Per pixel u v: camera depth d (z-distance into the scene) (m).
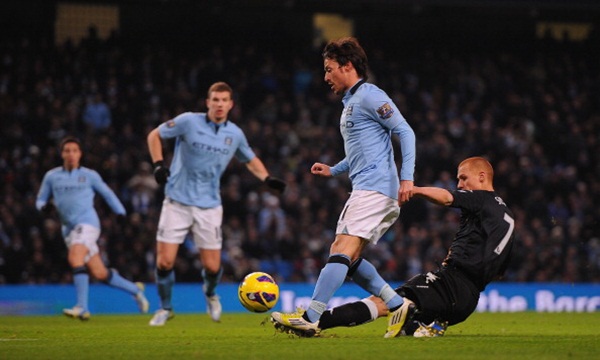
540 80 38.22
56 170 17.53
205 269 15.36
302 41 39.34
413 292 9.94
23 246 25.67
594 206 31.86
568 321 16.69
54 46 34.31
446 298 9.95
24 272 25.09
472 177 10.24
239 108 34.28
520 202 31.36
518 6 34.59
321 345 8.95
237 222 27.86
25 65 33.06
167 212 14.90
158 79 34.09
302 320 9.69
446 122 34.81
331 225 29.05
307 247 27.89
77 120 31.25
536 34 42.19
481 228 9.95
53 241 25.81
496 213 9.95
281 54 37.69
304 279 27.16
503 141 33.22
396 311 9.86
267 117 33.50
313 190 30.14
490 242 9.92
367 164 9.99
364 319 9.96
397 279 27.52
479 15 39.16
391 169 10.04
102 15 38.25
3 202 26.61
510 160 32.59
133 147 30.16
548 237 29.41
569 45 39.97
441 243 28.80
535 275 28.61
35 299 22.16
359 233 9.87
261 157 30.83
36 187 27.77
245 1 36.38
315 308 9.70
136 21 38.41
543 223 30.47
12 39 35.69
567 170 32.62
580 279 28.97
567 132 35.09
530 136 35.06
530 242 29.08
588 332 12.48
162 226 14.91
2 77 32.44
